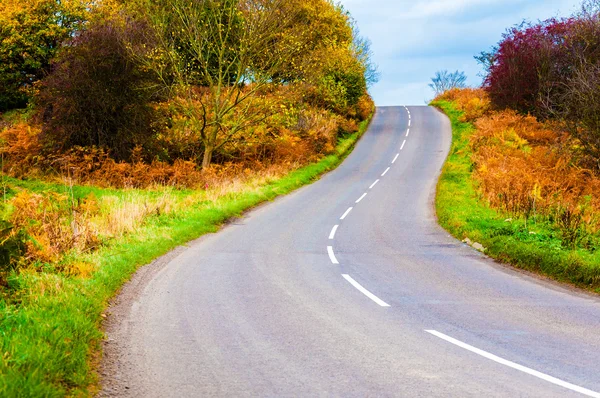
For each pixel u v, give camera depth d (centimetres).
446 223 1775
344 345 685
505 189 2058
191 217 1741
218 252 1355
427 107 6122
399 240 1554
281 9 3081
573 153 2488
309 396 524
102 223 1455
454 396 524
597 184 2116
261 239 1550
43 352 555
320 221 1873
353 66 4703
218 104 2927
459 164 3033
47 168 2712
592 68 2527
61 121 2753
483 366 609
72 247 1161
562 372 590
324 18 4584
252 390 538
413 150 3825
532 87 3722
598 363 619
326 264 1228
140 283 1016
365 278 1094
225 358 634
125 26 3034
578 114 2462
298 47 3128
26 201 1245
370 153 3825
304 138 3625
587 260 1113
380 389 542
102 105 2744
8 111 4100
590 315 837
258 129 3275
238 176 2741
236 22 3294
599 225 1585
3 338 589
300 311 847
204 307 863
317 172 3155
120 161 2795
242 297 931
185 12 2997
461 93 6053
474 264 1251
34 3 3884
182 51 3362
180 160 2839
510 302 917
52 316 691
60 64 2892
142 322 777
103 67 2814
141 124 2884
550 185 2092
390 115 5612
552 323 789
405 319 807
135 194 2228
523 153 2814
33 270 923
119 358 629
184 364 612
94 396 518
